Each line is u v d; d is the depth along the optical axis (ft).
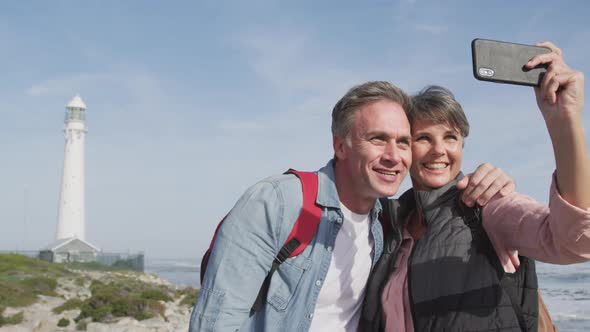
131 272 210.59
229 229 8.77
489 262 8.35
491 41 6.94
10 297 80.43
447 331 8.29
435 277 8.59
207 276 8.64
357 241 9.66
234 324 8.38
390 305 9.22
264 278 8.86
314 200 9.21
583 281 189.78
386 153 9.05
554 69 6.74
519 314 8.17
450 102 9.43
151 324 74.08
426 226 9.32
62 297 91.25
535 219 7.76
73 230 244.42
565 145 6.79
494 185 8.45
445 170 9.68
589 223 6.78
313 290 9.05
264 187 9.08
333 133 9.88
